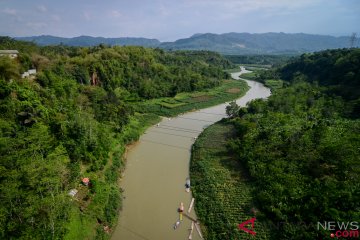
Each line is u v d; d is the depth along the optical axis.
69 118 49.75
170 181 48.06
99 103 72.19
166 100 104.62
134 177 49.38
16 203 29.92
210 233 35.06
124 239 34.56
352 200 33.84
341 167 40.81
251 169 45.94
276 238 32.47
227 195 41.56
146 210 40.03
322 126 55.97
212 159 53.97
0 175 30.92
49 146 40.00
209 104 105.62
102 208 37.50
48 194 32.81
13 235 28.23
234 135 67.12
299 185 39.03
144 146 64.31
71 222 32.72
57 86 61.25
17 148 36.22
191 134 73.00
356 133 55.31
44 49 106.44
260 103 82.19
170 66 140.88
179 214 39.22
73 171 39.81
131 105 88.00
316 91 92.12
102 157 48.38
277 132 56.44
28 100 46.81
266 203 37.50
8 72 51.69
